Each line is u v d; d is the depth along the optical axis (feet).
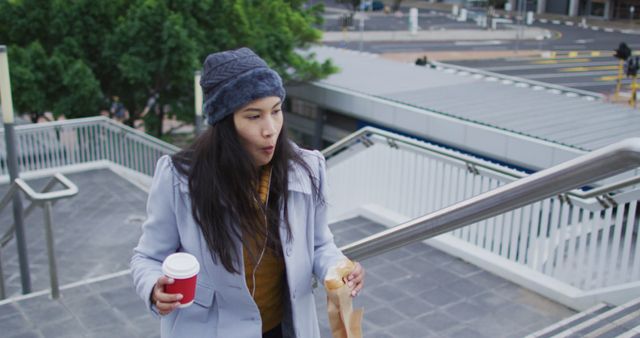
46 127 37.40
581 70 120.47
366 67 79.25
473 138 47.83
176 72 52.47
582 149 40.93
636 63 91.40
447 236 18.99
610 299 14.62
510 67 122.93
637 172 26.89
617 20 210.38
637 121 49.01
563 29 187.32
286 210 5.73
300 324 6.04
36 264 26.03
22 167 37.37
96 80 51.21
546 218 16.60
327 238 6.36
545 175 5.45
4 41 53.31
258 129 5.32
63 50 52.24
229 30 56.90
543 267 17.06
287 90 70.79
